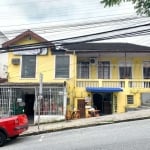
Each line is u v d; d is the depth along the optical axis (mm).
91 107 26578
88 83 28156
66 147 13984
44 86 24734
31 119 25766
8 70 28688
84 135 16656
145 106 27266
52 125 21531
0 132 16234
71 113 25266
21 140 17500
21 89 25906
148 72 30391
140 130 16641
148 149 12469
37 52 28438
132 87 28094
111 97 28156
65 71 28438
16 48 27266
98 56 30375
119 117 21625
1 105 25016
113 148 13031
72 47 29344
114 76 30250
